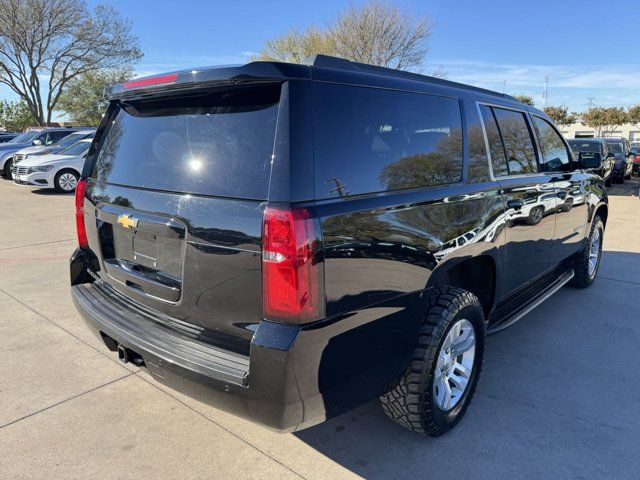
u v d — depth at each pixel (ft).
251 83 7.14
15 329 14.34
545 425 9.98
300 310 6.58
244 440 9.50
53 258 22.45
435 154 9.30
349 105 7.66
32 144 61.46
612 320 15.56
